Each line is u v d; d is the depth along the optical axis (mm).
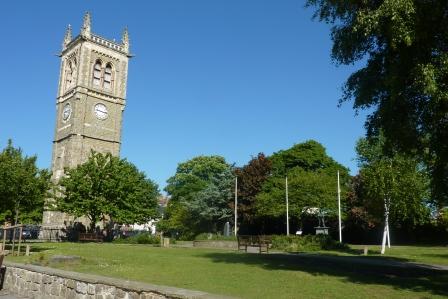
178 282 13305
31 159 33719
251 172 62719
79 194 54312
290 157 68375
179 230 71750
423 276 15750
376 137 16266
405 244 57250
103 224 63656
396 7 11992
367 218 54469
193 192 77312
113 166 56938
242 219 62750
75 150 71438
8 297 14000
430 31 12828
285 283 13172
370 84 14969
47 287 12992
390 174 33344
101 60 77000
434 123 13305
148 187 59781
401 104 14047
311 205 56125
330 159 69875
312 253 31531
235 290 11844
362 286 12672
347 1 14523
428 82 11852
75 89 73750
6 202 29281
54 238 61938
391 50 14266
